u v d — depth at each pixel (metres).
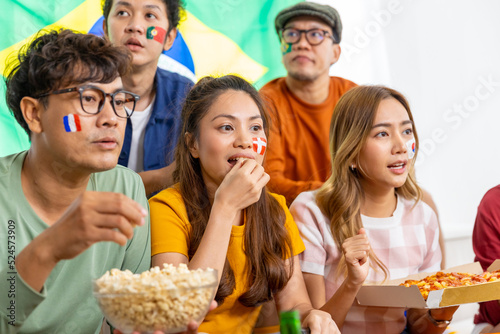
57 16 1.91
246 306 1.24
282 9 2.25
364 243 1.25
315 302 1.45
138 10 1.80
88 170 1.00
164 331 0.78
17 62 1.04
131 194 1.19
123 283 0.77
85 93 0.97
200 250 1.10
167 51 2.09
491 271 1.40
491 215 1.73
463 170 2.59
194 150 1.28
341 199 1.50
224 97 1.24
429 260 1.62
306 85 2.18
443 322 1.36
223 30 2.24
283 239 1.32
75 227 0.76
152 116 1.85
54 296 1.06
